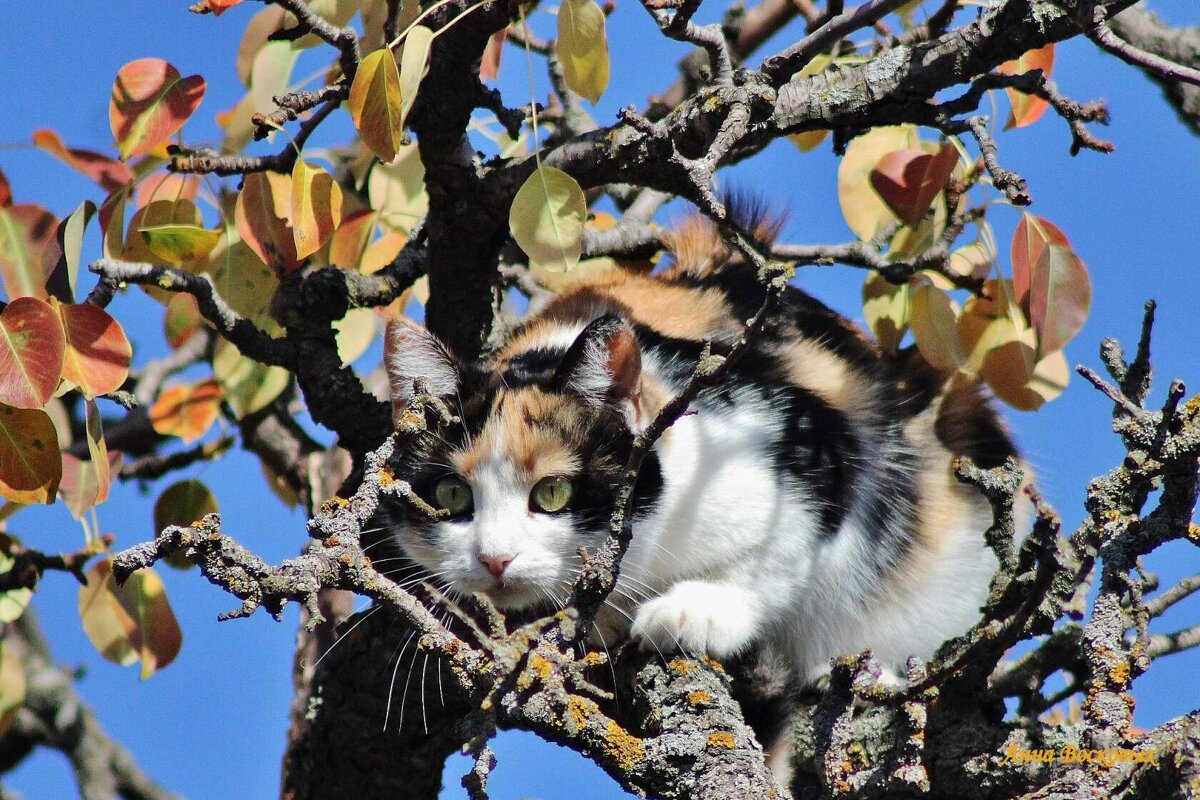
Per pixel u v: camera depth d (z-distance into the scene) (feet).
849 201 20.42
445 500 20.22
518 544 19.42
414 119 17.66
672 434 19.49
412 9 16.94
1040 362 20.31
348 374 19.35
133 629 19.43
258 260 19.13
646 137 17.34
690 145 17.30
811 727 18.11
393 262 19.88
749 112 16.37
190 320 21.50
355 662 18.95
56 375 14.83
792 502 19.58
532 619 20.03
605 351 19.43
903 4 16.15
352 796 20.35
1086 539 14.83
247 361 21.38
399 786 20.07
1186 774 11.14
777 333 21.67
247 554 11.31
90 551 19.85
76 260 16.65
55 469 15.58
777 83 16.61
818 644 20.93
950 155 18.74
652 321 21.42
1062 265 17.66
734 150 18.16
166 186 18.66
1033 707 16.83
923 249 20.13
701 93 17.08
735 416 19.81
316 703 19.56
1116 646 13.61
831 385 21.11
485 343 21.90
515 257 25.93
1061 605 14.47
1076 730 14.93
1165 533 13.97
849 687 15.97
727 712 15.65
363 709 19.17
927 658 21.17
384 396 25.54
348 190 21.97
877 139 20.21
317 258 20.18
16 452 15.44
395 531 20.63
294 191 16.33
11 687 21.99
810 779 18.21
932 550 21.42
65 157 18.07
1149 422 13.61
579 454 19.74
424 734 19.31
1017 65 19.10
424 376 19.39
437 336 20.74
